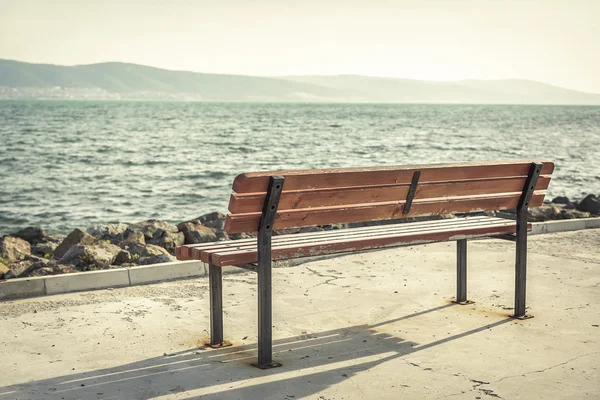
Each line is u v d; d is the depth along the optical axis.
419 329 5.43
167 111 196.62
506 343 5.05
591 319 5.67
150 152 43.28
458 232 5.51
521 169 5.62
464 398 4.03
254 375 4.43
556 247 8.72
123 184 26.08
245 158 39.03
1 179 27.64
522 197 5.70
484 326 5.49
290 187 4.50
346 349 4.95
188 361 4.72
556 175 27.58
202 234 11.23
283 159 38.59
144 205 21.02
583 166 31.78
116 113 162.12
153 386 4.25
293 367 4.58
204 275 7.42
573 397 4.04
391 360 4.70
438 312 5.92
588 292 6.55
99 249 8.75
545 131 79.44
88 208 20.47
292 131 77.12
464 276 6.20
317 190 4.65
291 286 6.84
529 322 5.59
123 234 11.55
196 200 22.05
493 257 8.20
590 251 8.47
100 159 37.53
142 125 92.62
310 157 40.12
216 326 5.06
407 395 4.08
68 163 34.94
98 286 6.86
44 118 119.19
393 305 6.16
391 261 7.98
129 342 5.15
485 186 5.52
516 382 4.28
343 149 47.19
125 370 4.55
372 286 6.84
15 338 5.25
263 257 4.52
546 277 7.15
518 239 5.72
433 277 7.21
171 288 6.84
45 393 4.14
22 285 6.52
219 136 65.00
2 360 4.75
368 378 4.36
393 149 47.38
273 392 4.13
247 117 140.38
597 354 4.80
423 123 108.69
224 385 4.25
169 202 21.64
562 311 5.91
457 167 5.29
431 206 5.36
